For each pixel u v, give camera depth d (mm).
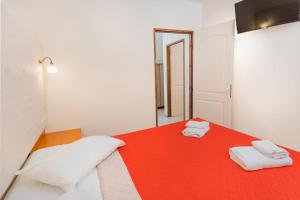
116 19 2803
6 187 992
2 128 961
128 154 1531
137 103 3137
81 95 2693
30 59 1686
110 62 2838
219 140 1751
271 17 2324
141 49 3059
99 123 2857
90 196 968
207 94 3453
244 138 1774
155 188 1074
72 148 1335
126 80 2998
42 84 2256
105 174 1220
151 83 3215
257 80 2711
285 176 1139
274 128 2525
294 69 2227
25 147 1355
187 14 3436
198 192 1022
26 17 2291
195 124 2064
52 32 2426
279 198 946
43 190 1015
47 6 2365
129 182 1123
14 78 1207
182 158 1425
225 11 3105
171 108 5141
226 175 1177
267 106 2598
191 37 3635
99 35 2713
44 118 2305
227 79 3119
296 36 2174
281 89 2393
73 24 2531
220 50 3158
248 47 2805
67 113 2631
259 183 1079
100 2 2662
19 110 1264
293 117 2285
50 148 1566
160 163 1364
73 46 2562
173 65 5016
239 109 3066
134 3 2916
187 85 4055
